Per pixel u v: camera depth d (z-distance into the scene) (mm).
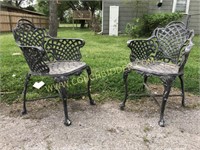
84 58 3736
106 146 1447
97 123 1736
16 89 2307
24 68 2965
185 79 2637
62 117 1827
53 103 2082
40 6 17531
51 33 6078
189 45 1627
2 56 3711
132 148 1430
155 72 1666
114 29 8000
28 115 1853
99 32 8680
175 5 7801
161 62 2008
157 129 1657
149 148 1432
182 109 1991
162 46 2088
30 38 1831
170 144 1478
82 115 1867
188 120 1799
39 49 1537
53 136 1555
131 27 7078
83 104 2080
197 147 1450
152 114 1893
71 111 1938
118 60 3641
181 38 1937
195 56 4059
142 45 1997
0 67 3012
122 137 1549
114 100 2168
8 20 9109
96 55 4020
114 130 1637
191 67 3174
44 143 1475
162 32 2080
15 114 1865
